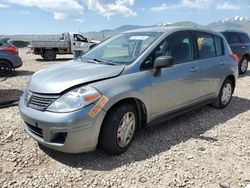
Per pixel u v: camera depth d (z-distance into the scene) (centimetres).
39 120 356
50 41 2108
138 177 347
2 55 1138
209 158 397
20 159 384
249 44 1218
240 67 1186
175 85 468
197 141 453
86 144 359
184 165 376
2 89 839
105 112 364
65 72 404
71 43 2164
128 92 388
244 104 682
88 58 486
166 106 462
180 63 486
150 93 425
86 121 350
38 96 372
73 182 336
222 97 621
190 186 330
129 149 417
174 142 447
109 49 488
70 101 351
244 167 374
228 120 558
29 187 325
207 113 597
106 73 391
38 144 426
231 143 448
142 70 423
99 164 375
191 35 527
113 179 342
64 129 345
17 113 578
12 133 462
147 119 434
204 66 536
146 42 459
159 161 385
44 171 358
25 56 2511
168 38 475
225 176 352
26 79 1051
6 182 334
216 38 602
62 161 382
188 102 510
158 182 337
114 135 379
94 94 359
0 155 393
